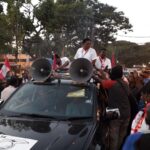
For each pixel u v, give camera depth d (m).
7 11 33.44
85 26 43.28
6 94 8.77
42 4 34.78
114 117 6.49
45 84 6.88
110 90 7.61
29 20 34.28
